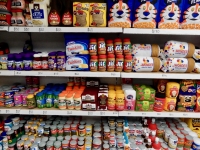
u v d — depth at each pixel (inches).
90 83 72.2
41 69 63.2
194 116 63.3
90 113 62.4
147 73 60.7
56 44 76.5
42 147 58.4
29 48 72.9
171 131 65.2
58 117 74.6
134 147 59.1
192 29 57.2
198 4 55.4
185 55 62.3
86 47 61.0
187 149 61.5
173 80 67.5
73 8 56.8
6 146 60.9
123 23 56.7
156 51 63.9
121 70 60.6
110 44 60.4
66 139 62.0
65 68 62.2
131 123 70.5
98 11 56.2
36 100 64.3
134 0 56.4
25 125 67.2
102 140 65.5
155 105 64.1
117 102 62.4
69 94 63.1
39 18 56.4
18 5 57.1
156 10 55.9
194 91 63.6
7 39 75.7
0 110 63.1
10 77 81.1
